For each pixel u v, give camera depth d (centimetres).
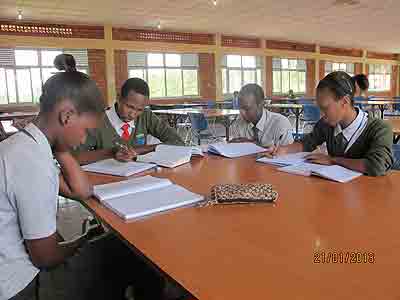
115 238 125
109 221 106
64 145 103
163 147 202
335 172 146
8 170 91
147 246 88
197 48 1109
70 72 100
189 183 144
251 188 122
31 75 867
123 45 977
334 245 85
